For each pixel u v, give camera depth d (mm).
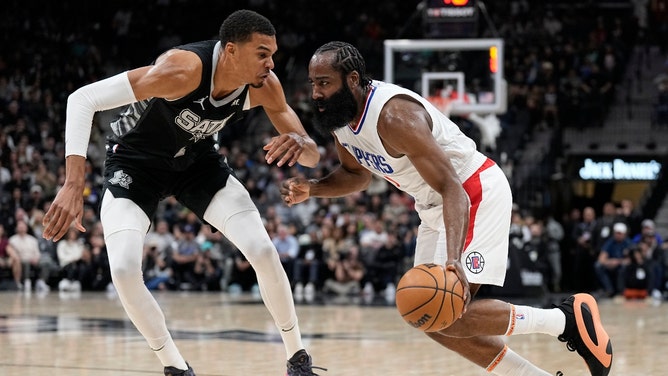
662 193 19469
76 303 12492
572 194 22141
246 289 16203
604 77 21562
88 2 24062
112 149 4512
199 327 8750
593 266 16328
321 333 8242
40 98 21500
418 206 4414
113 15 24234
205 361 6012
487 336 4434
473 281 4176
